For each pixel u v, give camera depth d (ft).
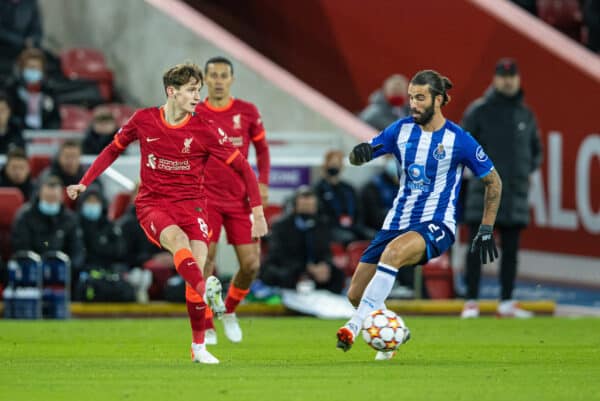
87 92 216.54
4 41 220.23
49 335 120.26
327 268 159.12
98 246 155.74
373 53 210.79
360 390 72.79
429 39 204.33
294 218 159.53
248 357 96.94
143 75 214.28
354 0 212.64
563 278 191.11
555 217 192.13
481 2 199.93
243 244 112.06
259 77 200.13
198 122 89.45
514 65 152.97
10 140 179.01
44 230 151.94
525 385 76.33
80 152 165.78
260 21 226.79
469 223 152.97
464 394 71.36
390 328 91.20
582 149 190.70
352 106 213.87
